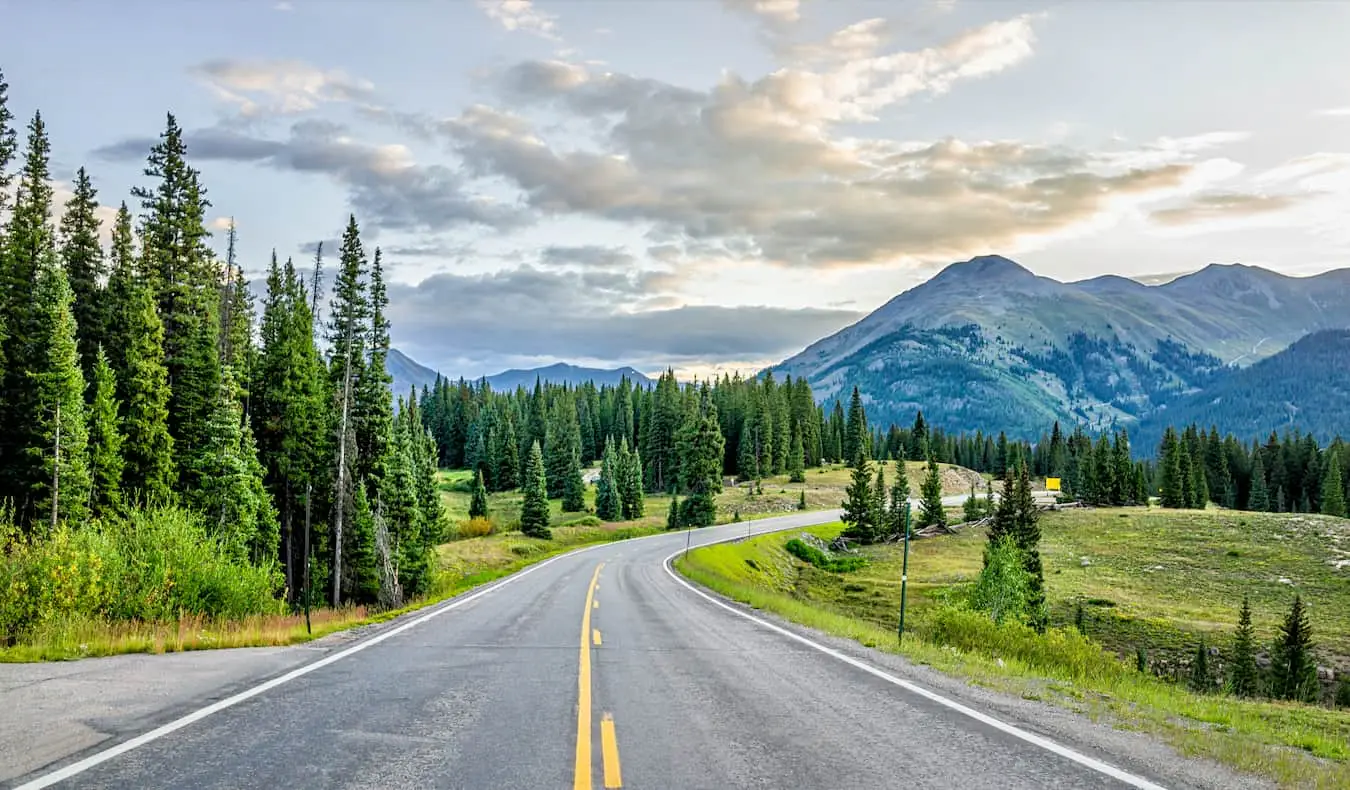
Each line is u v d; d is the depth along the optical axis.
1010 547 42.53
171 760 6.25
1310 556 72.06
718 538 78.19
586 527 87.88
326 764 6.28
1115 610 56.53
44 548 16.47
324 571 45.97
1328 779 6.70
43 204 43.84
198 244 44.94
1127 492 108.75
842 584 68.81
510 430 122.31
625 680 10.75
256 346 53.38
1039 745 7.39
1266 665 44.62
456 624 18.48
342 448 41.41
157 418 40.38
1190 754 7.34
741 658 13.12
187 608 19.75
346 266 43.69
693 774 6.19
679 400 125.31
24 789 5.43
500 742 7.13
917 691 10.21
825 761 6.65
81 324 45.91
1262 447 147.00
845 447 165.38
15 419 39.16
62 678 9.78
